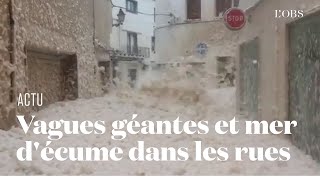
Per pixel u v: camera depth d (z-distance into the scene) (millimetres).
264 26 8312
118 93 14734
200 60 19750
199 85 14211
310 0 5762
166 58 22016
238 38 11523
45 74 10836
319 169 5176
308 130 6020
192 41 20766
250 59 10125
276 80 7348
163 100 12891
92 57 15383
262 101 8484
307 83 6117
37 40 8742
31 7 8383
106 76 19797
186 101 12922
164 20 22219
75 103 11234
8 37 7121
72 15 12273
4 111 6875
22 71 7672
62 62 12492
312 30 5949
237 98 11430
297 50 6688
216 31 19891
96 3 16328
